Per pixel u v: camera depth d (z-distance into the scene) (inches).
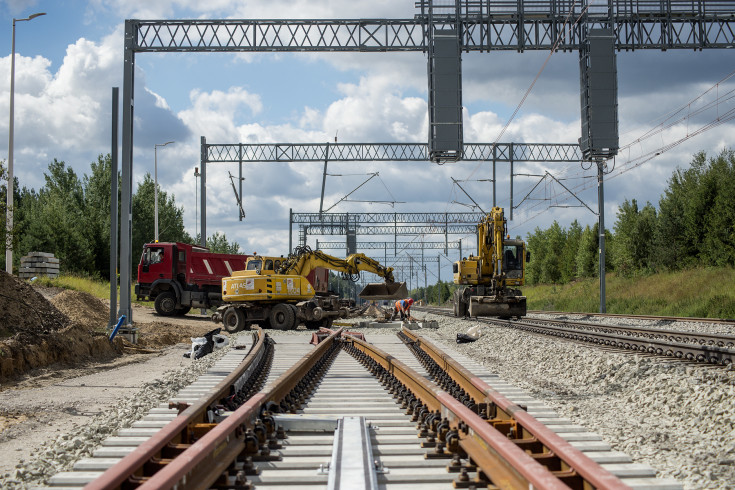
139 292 1496.1
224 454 226.7
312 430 294.8
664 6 995.3
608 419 349.1
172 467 180.5
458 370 437.1
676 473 239.3
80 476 233.8
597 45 989.8
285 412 336.5
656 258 2036.2
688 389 392.2
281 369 582.9
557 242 3201.3
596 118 988.6
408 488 213.3
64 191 2225.6
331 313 1204.5
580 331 805.9
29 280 1364.4
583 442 281.0
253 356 564.1
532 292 2851.9
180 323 1307.8
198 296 1470.2
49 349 608.7
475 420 238.1
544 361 608.7
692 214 1940.2
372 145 1540.4
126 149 876.6
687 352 547.8
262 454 247.8
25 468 251.1
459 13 992.9
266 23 994.1
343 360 657.0
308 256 1195.3
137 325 1104.8
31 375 549.6
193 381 504.4
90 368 611.2
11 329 623.5
